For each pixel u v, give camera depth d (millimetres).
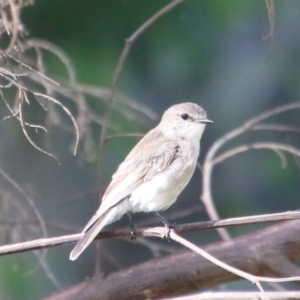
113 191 9648
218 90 15195
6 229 9812
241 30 15180
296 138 15156
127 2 14719
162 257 9164
